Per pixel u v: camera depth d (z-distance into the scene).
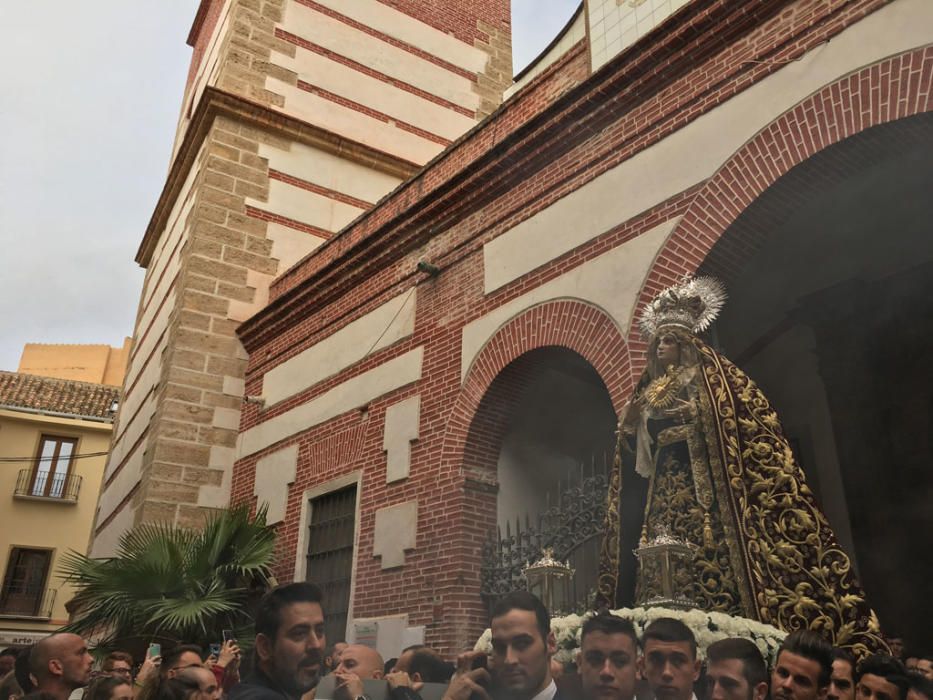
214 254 13.99
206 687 3.65
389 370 10.27
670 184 7.32
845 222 7.73
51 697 3.63
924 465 8.18
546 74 9.29
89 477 28.98
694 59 7.45
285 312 12.76
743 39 7.11
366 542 9.66
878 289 8.79
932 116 5.61
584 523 7.19
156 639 9.20
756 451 4.75
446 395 9.20
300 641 2.70
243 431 13.05
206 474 12.72
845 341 8.93
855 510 8.53
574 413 9.69
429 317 9.89
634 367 7.06
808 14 6.62
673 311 5.41
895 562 8.13
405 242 10.59
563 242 8.27
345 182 15.94
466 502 8.54
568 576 6.00
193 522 12.37
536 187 8.87
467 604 8.16
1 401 28.61
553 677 3.48
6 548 27.19
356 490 10.20
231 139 14.95
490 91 19.05
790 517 4.55
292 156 15.48
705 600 4.58
